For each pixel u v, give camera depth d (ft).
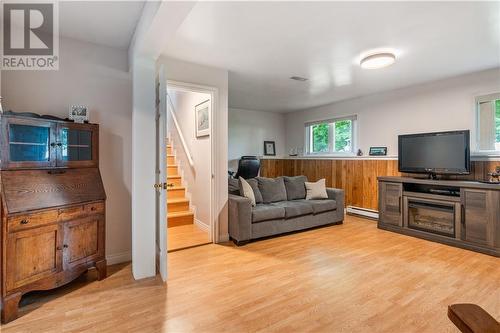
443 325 5.92
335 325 5.91
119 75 9.39
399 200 13.24
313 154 20.27
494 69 11.48
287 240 12.03
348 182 17.58
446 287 7.63
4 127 6.35
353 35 8.42
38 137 7.11
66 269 7.17
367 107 16.46
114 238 9.34
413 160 13.47
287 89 15.03
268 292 7.36
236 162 20.44
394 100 15.08
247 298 7.04
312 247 11.08
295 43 9.03
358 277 8.27
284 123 22.90
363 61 10.36
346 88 14.74
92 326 5.84
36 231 6.54
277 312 6.40
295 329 5.78
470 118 12.19
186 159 15.53
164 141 8.12
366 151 16.55
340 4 6.72
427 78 12.88
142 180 8.25
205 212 13.00
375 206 16.05
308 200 14.96
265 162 21.76
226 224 11.96
